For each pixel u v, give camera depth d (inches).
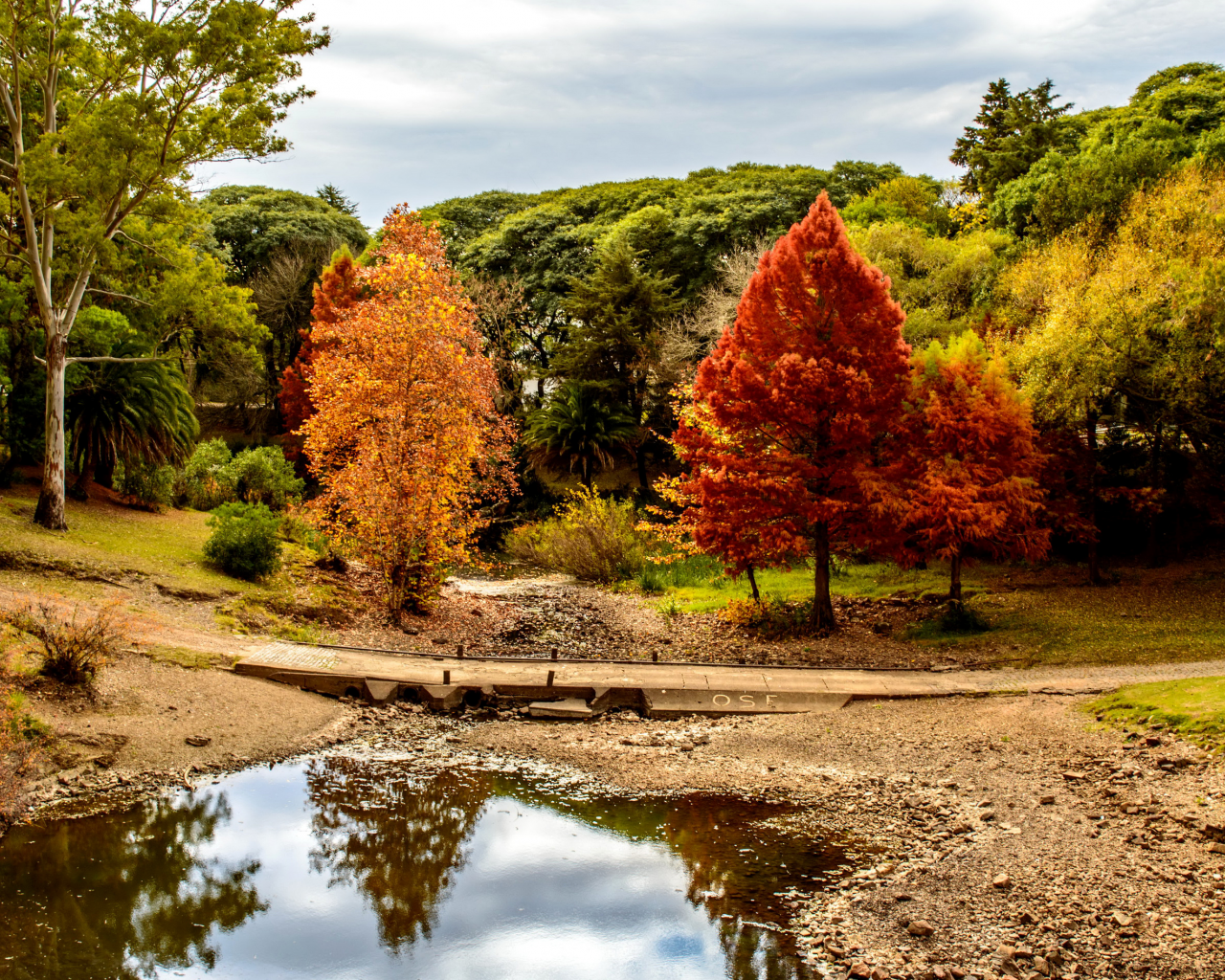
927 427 719.7
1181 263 706.2
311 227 1925.4
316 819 360.5
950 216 1609.3
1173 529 944.3
